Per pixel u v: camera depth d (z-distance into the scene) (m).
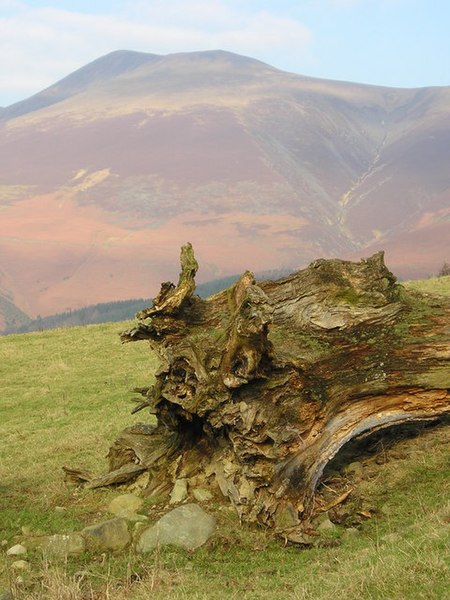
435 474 12.13
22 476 14.59
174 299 12.35
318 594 7.71
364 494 11.73
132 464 13.22
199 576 9.28
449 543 7.96
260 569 9.47
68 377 26.48
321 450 11.57
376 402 12.17
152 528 10.73
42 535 11.07
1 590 8.96
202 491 12.00
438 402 12.35
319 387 11.81
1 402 23.66
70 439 17.67
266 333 11.28
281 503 11.06
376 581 7.53
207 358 11.86
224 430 11.93
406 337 12.31
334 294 12.66
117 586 9.07
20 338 34.72
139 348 30.44
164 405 12.56
